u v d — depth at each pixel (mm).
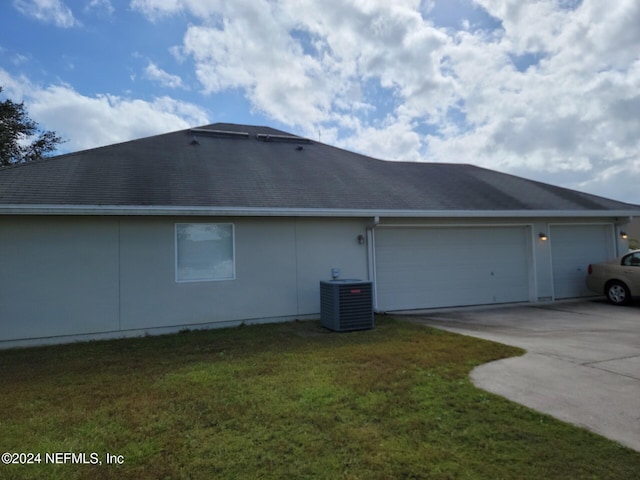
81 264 7066
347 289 7457
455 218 10141
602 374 4652
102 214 6816
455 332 7195
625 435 3146
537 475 2600
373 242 9375
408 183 11445
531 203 11133
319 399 3918
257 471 2686
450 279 10336
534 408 3688
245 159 10945
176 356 5746
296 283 8602
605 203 12031
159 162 9555
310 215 8219
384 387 4242
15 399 4059
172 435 3205
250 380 4527
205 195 7973
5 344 6574
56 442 3109
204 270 7891
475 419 3461
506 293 10906
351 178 10914
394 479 2576
